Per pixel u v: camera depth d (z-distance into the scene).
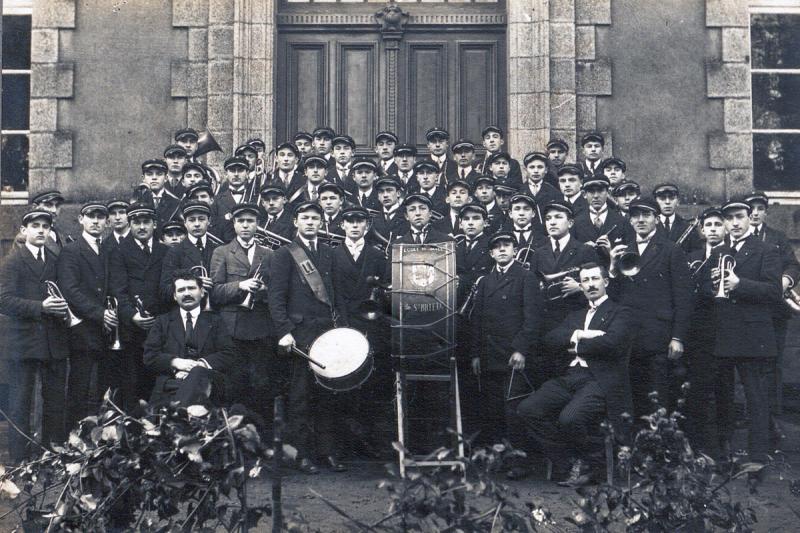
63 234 10.34
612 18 10.83
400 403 7.14
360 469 7.43
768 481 7.18
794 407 9.13
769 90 10.91
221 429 5.09
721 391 7.98
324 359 7.17
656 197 8.69
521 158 10.77
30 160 10.68
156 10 10.84
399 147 9.59
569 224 8.09
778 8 10.89
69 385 7.81
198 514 5.14
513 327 7.55
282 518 5.00
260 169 9.72
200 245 8.19
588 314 7.31
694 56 10.80
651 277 7.72
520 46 10.83
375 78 11.17
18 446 7.60
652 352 7.63
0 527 5.86
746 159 10.72
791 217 10.14
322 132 9.83
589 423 7.04
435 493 4.89
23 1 10.87
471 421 7.83
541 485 7.04
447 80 11.16
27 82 10.84
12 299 7.70
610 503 5.29
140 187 9.05
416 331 7.15
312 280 7.61
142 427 5.25
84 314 7.74
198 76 10.78
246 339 7.67
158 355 7.33
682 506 5.24
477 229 8.12
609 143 10.73
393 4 11.16
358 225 7.88
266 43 10.82
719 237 8.06
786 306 8.51
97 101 10.76
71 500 5.18
